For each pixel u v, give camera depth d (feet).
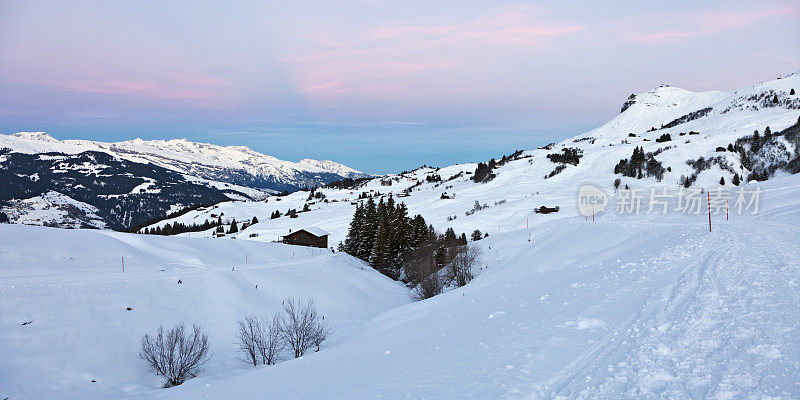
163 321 112.27
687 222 137.59
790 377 22.91
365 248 307.58
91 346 94.99
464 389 31.94
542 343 39.01
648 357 29.94
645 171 550.77
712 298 41.42
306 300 160.66
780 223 98.58
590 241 143.64
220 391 59.62
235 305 133.49
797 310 33.37
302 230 332.39
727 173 488.44
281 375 61.52
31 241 139.95
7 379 78.89
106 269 138.10
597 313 46.01
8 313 94.27
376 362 53.06
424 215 515.91
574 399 25.93
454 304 101.55
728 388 23.17
